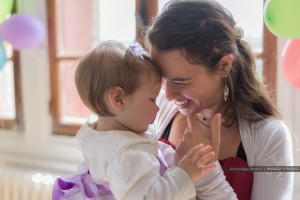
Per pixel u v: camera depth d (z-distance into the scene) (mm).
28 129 2545
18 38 1937
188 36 938
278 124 1068
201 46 946
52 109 2477
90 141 1009
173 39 940
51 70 2447
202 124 1121
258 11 1820
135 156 910
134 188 885
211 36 963
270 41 1808
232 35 1012
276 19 1336
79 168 1140
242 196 1035
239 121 1086
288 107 1783
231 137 1082
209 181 963
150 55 1023
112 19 2219
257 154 1043
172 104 1202
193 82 980
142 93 985
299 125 1772
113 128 1017
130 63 972
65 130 2455
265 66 1807
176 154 1025
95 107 1000
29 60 2482
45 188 2215
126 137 956
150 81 984
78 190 1082
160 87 1018
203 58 953
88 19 2305
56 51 2420
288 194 1025
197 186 969
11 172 2359
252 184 1043
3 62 2039
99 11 2258
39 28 1985
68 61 2410
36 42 2004
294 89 1770
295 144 1364
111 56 978
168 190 882
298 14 1297
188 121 1051
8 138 2613
